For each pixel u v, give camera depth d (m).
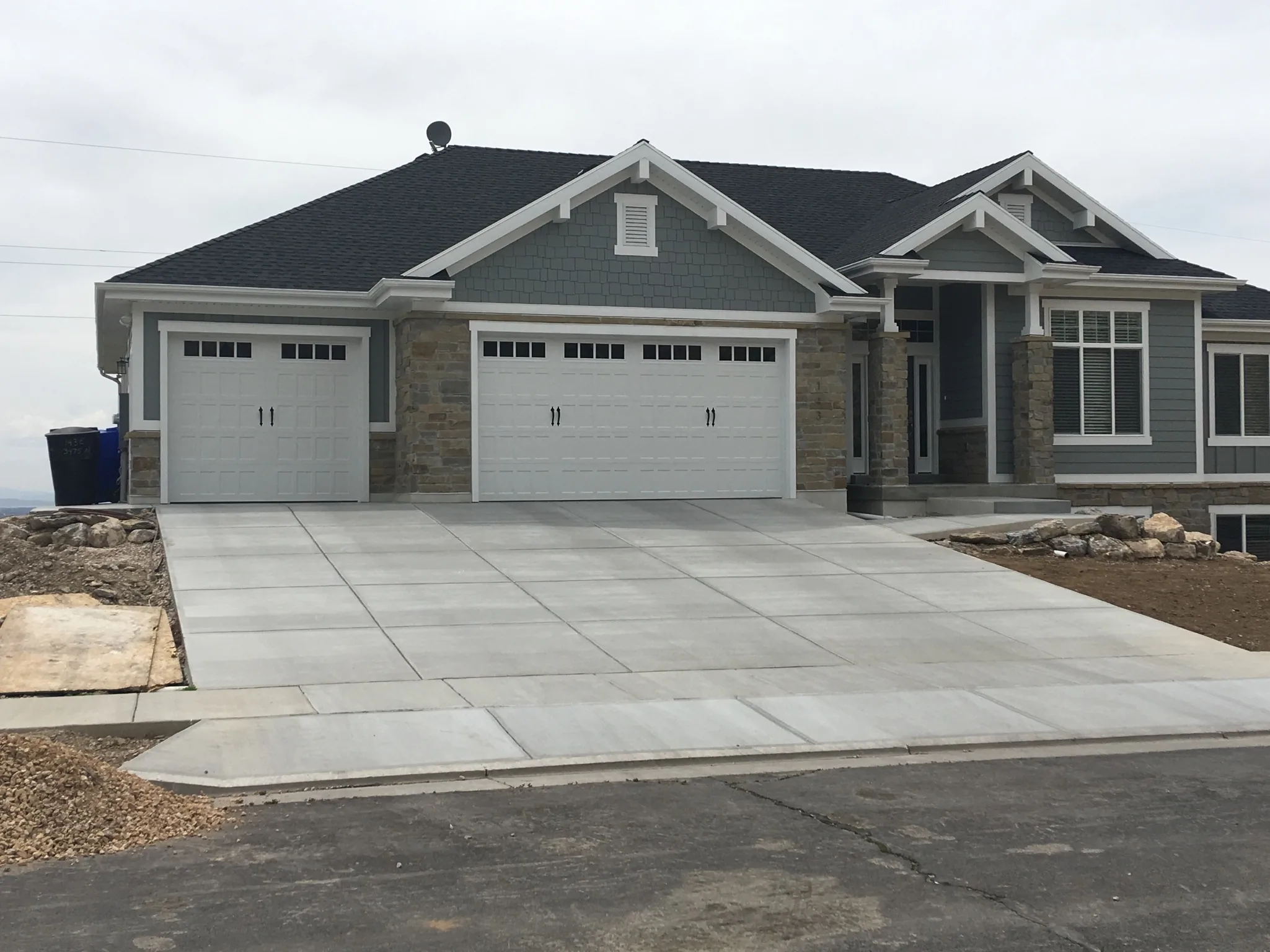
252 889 6.50
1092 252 25.55
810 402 22.34
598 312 21.19
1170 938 5.95
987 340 23.91
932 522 20.53
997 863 7.08
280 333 21.11
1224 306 27.14
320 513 19.69
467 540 17.88
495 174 25.38
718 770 9.34
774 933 5.93
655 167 21.19
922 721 10.75
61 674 11.16
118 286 20.06
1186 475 25.36
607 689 11.39
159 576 15.42
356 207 23.50
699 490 21.97
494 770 9.08
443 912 6.16
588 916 6.13
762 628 13.98
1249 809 8.34
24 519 17.25
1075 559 18.73
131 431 20.47
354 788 8.67
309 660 11.96
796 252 21.80
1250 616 15.47
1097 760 9.86
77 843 7.15
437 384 20.47
